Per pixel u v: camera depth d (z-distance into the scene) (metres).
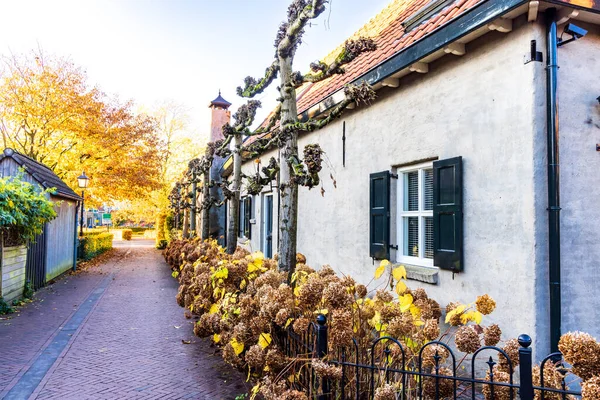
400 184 5.48
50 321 7.47
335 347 2.90
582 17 3.80
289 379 3.13
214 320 4.53
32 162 12.30
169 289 11.28
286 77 4.65
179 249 12.50
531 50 3.67
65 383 4.53
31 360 5.31
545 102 3.70
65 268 13.88
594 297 3.80
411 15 6.66
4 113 17.00
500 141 3.96
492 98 4.05
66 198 13.46
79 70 18.30
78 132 18.00
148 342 6.16
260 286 4.18
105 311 8.38
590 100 3.93
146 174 21.22
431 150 4.80
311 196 7.77
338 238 6.76
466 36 4.11
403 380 2.53
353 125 6.41
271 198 10.86
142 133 20.53
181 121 33.34
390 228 5.48
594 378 1.94
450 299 4.47
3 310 7.95
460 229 4.31
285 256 4.45
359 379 2.87
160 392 4.27
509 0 3.52
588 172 3.87
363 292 3.64
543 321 3.60
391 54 5.52
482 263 4.10
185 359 5.35
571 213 3.76
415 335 2.97
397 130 5.39
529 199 3.66
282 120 4.61
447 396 2.70
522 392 2.09
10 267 8.68
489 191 4.05
